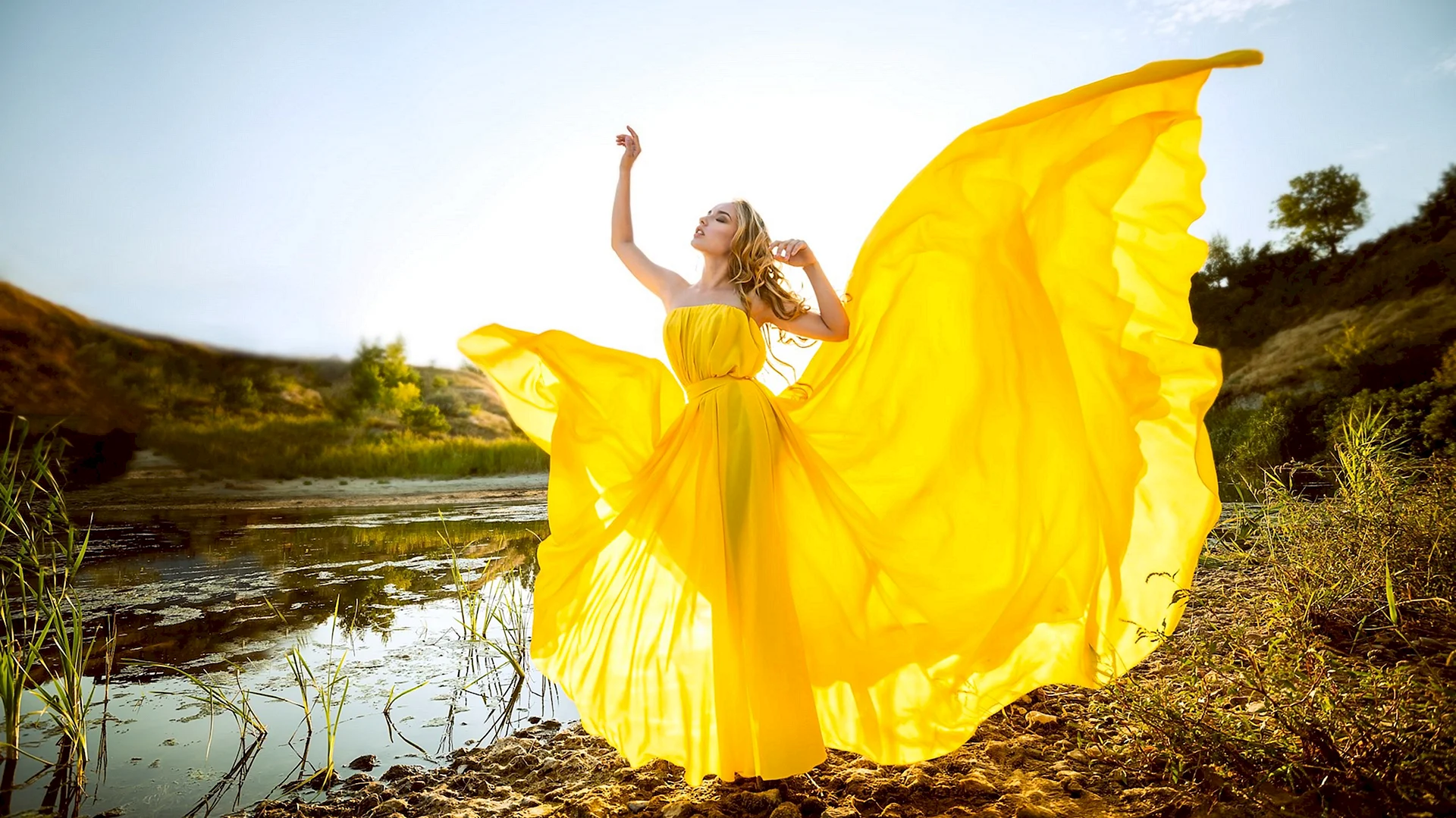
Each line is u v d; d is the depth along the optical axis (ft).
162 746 9.49
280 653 13.26
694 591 8.87
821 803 7.70
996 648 8.81
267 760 9.14
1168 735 7.65
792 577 8.90
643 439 10.19
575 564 9.18
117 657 12.85
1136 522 9.02
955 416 9.43
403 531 27.30
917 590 9.04
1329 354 40.47
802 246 9.82
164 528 27.89
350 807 7.92
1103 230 9.03
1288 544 12.75
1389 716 7.05
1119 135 8.87
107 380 53.67
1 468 11.76
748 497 8.50
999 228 9.15
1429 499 12.09
